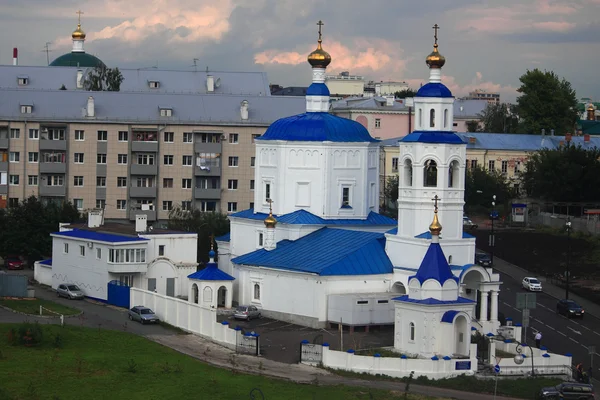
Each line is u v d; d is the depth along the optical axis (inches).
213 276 6387.8
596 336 6033.5
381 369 4960.6
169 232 6963.6
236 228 7042.3
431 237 5570.9
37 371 4736.7
